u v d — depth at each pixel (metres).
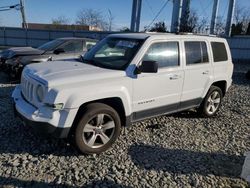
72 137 4.12
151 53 4.88
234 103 8.32
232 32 38.41
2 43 30.75
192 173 4.00
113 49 5.09
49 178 3.64
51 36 29.02
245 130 5.91
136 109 4.78
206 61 6.00
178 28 26.70
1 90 8.01
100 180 3.67
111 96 4.31
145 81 4.74
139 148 4.67
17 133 4.90
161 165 4.16
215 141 5.21
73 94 3.94
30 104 4.23
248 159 3.86
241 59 25.88
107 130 4.42
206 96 6.24
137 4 25.08
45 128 3.85
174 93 5.34
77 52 9.84
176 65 5.30
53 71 4.30
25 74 4.53
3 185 3.43
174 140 5.11
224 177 3.96
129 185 3.62
